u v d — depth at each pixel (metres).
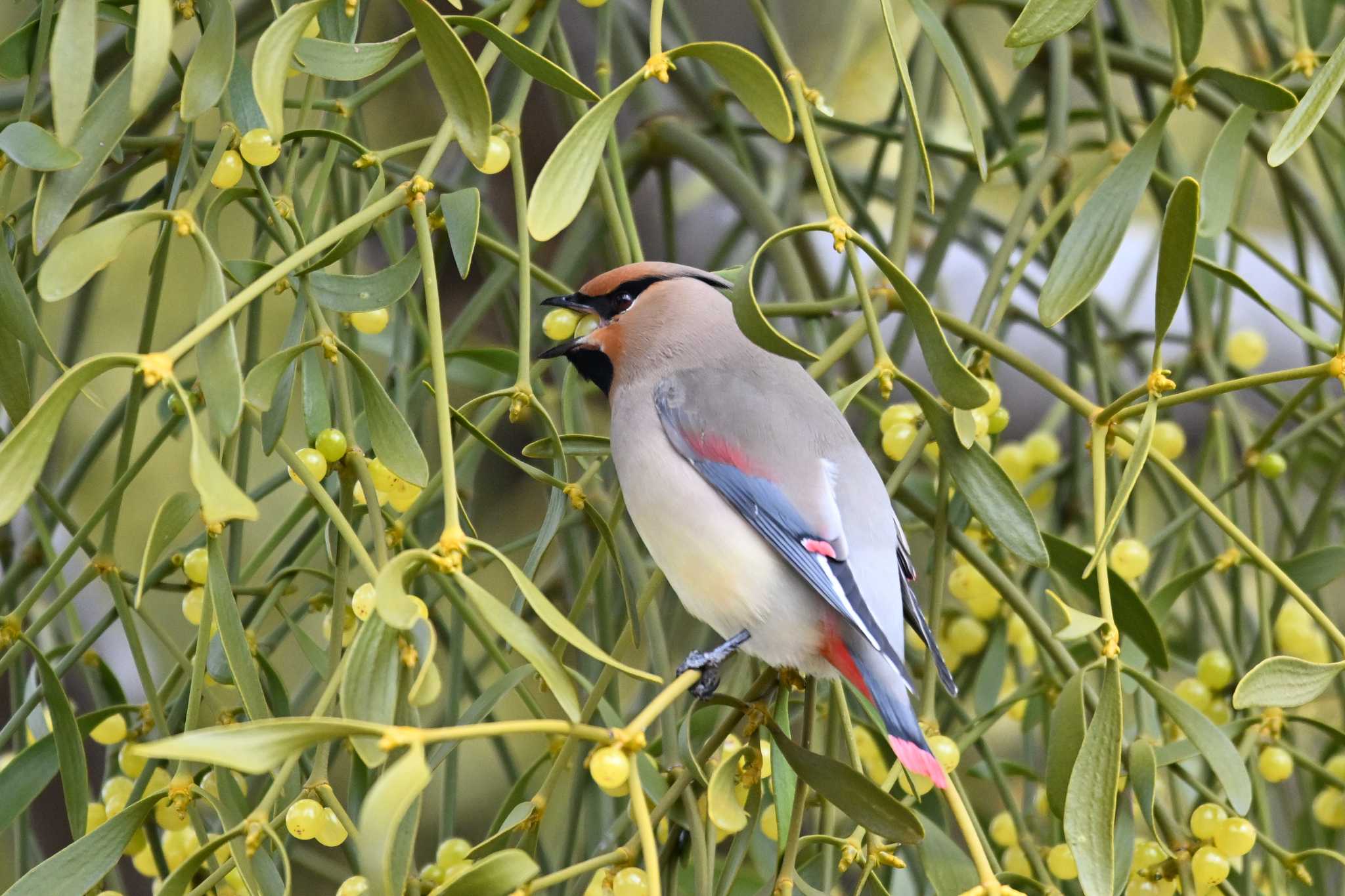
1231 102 7.47
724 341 5.98
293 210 5.36
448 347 6.75
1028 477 8.10
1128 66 7.54
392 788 3.38
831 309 6.18
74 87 4.02
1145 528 9.30
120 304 8.85
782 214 8.52
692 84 8.18
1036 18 4.67
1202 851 5.19
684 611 7.33
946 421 5.00
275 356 4.44
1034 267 10.06
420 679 3.54
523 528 8.91
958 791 5.24
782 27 9.80
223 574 4.38
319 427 4.87
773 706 5.32
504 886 3.78
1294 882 5.84
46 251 6.91
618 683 6.43
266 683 5.59
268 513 9.05
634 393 5.88
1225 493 6.54
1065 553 5.44
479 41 8.32
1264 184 10.49
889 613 5.27
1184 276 4.44
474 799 9.01
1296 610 6.95
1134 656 5.64
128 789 5.40
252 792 6.71
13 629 4.91
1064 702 4.59
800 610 5.32
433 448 7.73
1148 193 10.18
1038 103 10.31
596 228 7.61
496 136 5.09
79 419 8.82
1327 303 5.92
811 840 4.70
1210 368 7.18
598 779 3.74
